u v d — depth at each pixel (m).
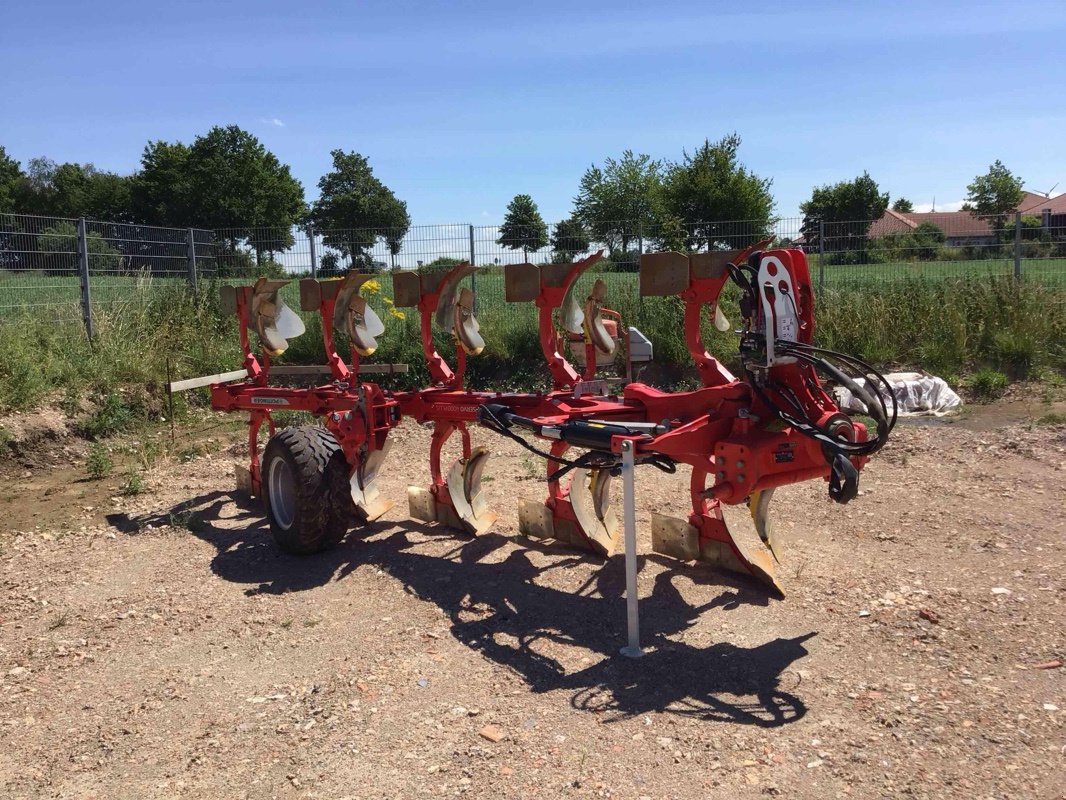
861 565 5.12
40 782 3.25
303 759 3.32
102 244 13.04
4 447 8.65
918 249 13.95
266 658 4.23
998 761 3.12
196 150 56.78
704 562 5.27
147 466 8.45
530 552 5.62
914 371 11.41
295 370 6.84
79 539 6.29
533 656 4.14
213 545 6.03
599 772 3.14
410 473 7.89
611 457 5.04
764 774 3.10
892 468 7.30
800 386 4.12
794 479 4.10
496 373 12.49
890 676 3.78
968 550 5.31
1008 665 3.84
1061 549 5.24
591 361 5.78
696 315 4.46
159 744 3.48
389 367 6.61
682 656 4.07
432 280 5.92
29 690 3.98
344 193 62.34
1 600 5.10
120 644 4.45
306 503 5.41
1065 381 10.78
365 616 4.70
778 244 14.47
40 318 11.44
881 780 3.03
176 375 11.45
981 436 8.28
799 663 3.95
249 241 15.14
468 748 3.34
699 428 4.15
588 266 5.33
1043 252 13.89
